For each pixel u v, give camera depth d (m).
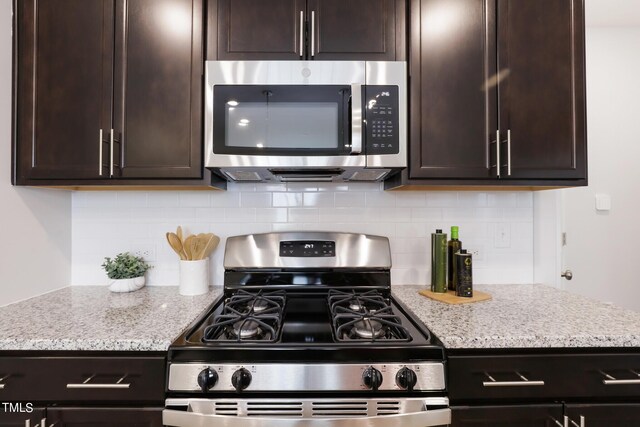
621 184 2.00
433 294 1.31
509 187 1.38
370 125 1.16
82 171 1.18
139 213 1.50
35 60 1.19
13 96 1.19
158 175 1.19
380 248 1.42
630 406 0.90
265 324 0.97
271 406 0.84
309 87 1.15
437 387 0.85
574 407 0.89
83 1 1.20
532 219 1.54
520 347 0.89
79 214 1.50
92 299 1.27
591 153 2.00
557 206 1.55
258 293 1.29
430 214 1.53
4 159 1.17
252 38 1.20
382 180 1.49
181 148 1.19
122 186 1.25
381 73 1.17
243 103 1.15
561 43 1.23
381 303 1.18
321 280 1.40
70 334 0.90
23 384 0.86
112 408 0.86
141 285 1.44
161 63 1.19
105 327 0.96
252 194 1.52
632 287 1.98
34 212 1.29
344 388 0.84
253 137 1.15
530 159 1.21
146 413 0.85
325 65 1.16
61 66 1.19
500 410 0.88
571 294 1.35
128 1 1.20
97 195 1.50
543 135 1.21
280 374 0.84
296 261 1.39
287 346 0.86
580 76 1.23
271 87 1.16
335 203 1.52
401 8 1.21
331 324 1.05
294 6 1.21
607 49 2.00
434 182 1.21
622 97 2.00
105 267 1.38
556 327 0.95
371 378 0.82
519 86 1.21
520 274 1.54
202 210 1.51
